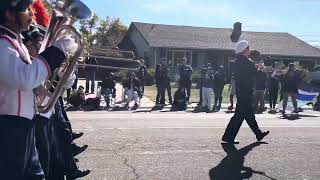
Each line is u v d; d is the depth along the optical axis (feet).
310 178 22.77
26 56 9.80
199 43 157.58
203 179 21.99
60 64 9.76
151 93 82.69
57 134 16.71
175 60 154.81
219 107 61.57
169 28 163.32
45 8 15.03
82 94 56.59
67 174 17.47
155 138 31.94
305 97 60.44
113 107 59.26
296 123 43.86
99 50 20.56
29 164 10.37
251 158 26.58
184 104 59.31
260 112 58.18
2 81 9.34
